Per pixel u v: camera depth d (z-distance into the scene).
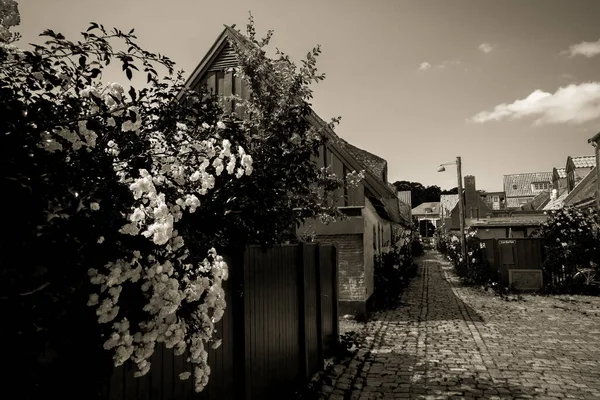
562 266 16.41
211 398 3.73
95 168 2.41
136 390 2.75
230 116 4.11
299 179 5.86
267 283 5.06
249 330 4.50
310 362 6.49
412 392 5.90
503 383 6.20
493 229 27.58
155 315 2.57
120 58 2.74
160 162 3.01
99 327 2.34
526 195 69.88
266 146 5.43
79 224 2.03
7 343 1.74
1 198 1.79
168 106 3.45
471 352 7.88
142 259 2.49
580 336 9.08
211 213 3.69
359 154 18.03
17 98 2.18
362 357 7.67
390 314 12.04
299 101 6.48
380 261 14.60
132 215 2.25
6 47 2.30
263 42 7.28
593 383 6.14
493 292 16.52
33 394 1.96
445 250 44.44
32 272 1.78
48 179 2.02
